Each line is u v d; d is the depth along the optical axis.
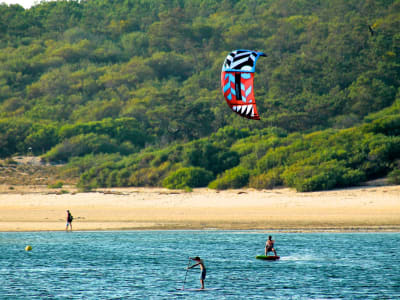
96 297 76.94
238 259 103.12
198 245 116.88
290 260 101.44
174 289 81.69
